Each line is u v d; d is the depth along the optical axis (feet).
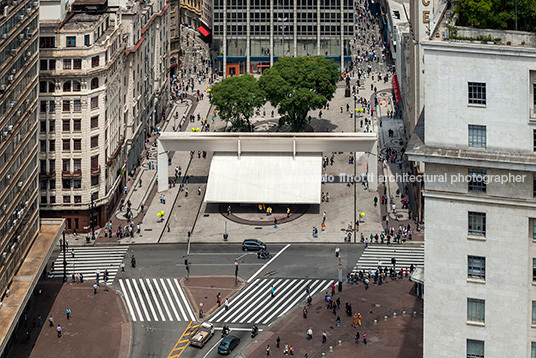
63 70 590.14
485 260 310.86
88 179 609.01
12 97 428.97
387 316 495.41
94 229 621.72
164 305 516.32
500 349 314.96
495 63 298.15
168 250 590.96
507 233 306.35
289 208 652.89
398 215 640.17
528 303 309.01
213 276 552.41
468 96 304.09
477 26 313.53
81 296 524.93
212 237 609.83
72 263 570.87
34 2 471.21
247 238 606.96
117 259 577.43
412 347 460.96
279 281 544.62
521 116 299.17
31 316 499.10
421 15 618.44
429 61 305.32
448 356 321.73
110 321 497.46
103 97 608.19
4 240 417.90
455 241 313.32
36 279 448.65
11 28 425.28
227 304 512.63
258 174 646.33
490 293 312.29
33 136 474.90
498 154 303.27
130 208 655.35
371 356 453.17
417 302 512.63
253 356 458.50
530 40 302.66
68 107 595.47
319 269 560.61
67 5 641.40
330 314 501.15
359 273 547.49
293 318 498.28
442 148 310.04
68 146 602.44
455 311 317.63
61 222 507.71
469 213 310.24
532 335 310.45
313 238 606.96
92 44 599.16
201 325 482.28
